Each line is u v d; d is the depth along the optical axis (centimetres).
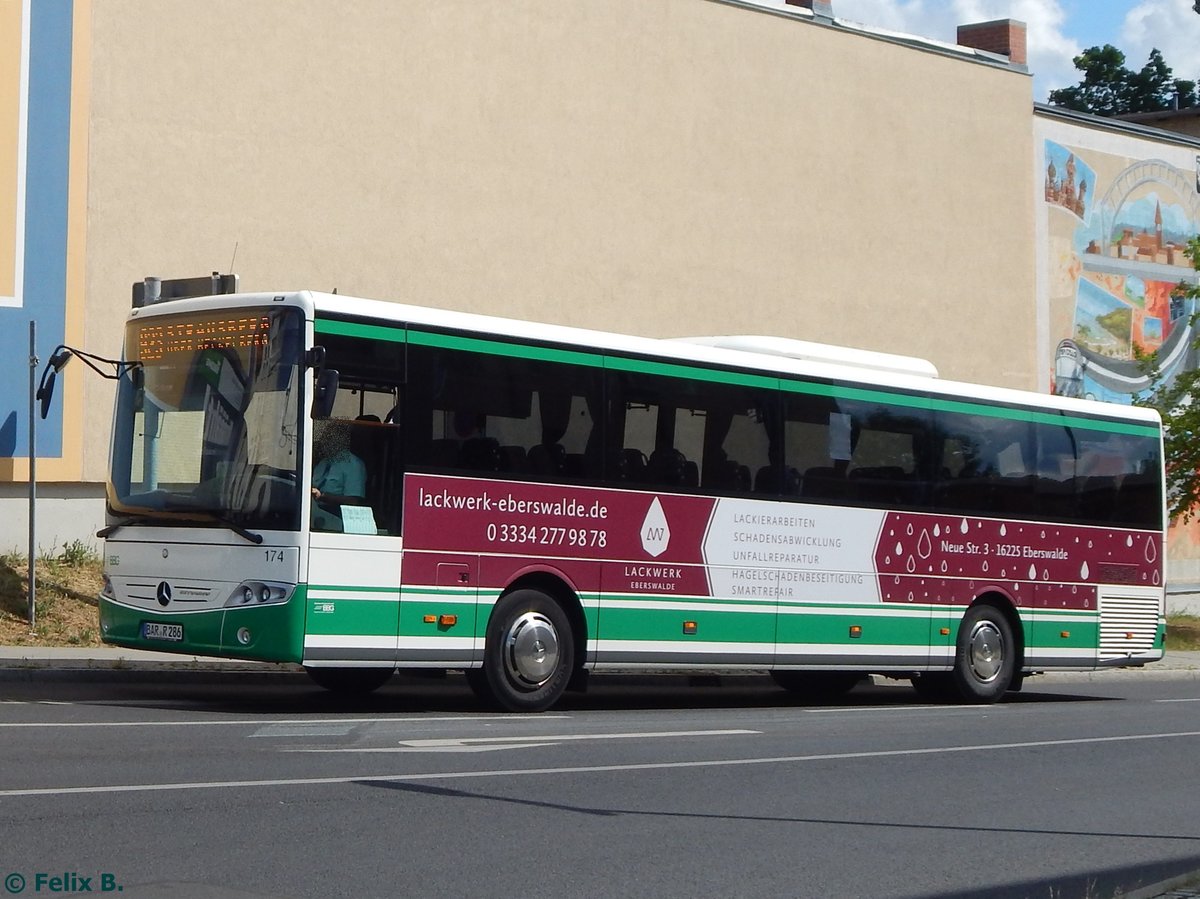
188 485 1338
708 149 2784
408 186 2375
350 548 1306
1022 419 1881
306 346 1295
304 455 1284
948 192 3212
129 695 1472
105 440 2042
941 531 1780
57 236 2009
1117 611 1966
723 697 1856
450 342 1386
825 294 2975
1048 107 3472
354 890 696
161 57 2123
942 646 1778
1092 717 1678
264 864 737
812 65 2962
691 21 2764
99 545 2042
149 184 2106
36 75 1998
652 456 1522
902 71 3127
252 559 1289
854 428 1705
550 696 1445
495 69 2484
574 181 2584
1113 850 886
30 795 873
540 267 2538
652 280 2692
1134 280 3675
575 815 909
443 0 2422
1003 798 1061
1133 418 2014
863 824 934
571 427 1463
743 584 1585
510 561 1412
